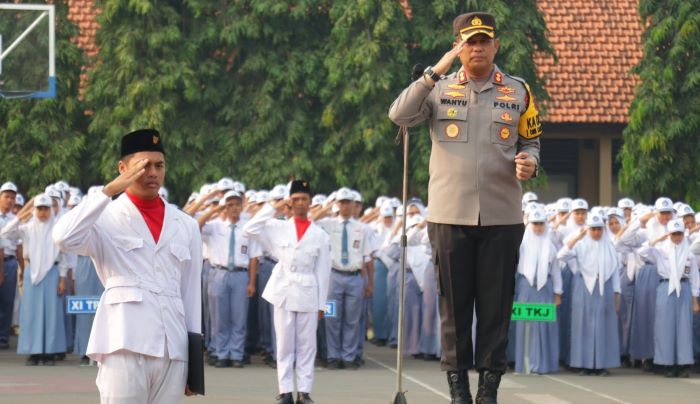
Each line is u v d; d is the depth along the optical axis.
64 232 9.45
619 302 24.48
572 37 41.34
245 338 24.05
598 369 24.09
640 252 24.78
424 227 26.61
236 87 35.31
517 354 24.09
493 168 10.00
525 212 24.70
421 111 10.09
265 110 34.66
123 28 34.47
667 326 23.98
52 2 35.38
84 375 21.69
